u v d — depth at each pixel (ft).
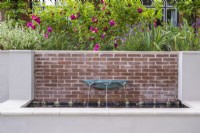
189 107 17.66
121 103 20.13
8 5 31.40
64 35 23.76
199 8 28.96
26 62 19.61
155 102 20.24
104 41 24.03
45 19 23.81
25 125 15.53
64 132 15.52
